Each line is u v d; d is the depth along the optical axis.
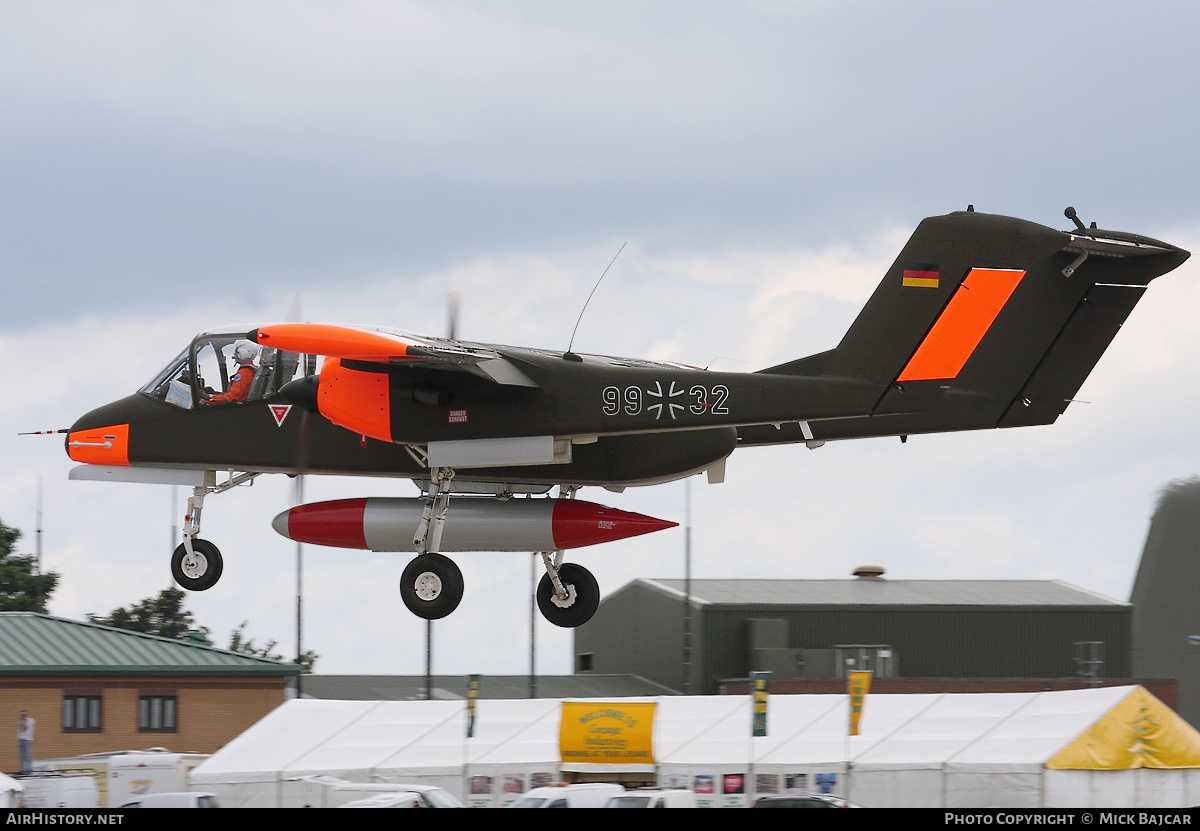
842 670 109.75
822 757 66.88
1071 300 65.94
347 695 104.12
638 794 60.09
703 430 72.88
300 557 113.00
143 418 73.31
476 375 66.38
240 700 96.50
